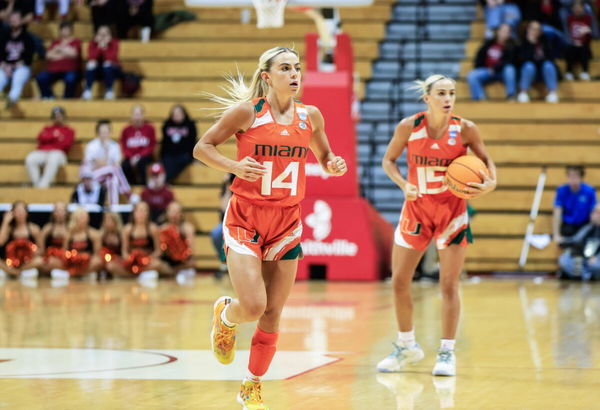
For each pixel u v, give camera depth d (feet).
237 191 23.88
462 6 100.99
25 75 96.43
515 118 89.51
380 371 30.89
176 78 98.12
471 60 95.55
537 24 91.15
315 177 73.41
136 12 100.83
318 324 44.57
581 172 76.33
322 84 72.33
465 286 69.31
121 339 38.50
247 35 100.83
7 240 78.13
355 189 73.26
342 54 73.61
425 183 31.60
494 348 36.55
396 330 42.19
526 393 26.73
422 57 96.53
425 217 31.63
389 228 84.58
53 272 78.13
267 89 24.86
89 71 96.02
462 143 31.96
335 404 24.90
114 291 64.34
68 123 92.73
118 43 98.17
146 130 87.56
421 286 70.03
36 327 42.80
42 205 80.07
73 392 26.45
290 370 31.01
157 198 81.61
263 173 23.45
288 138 23.95
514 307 53.21
